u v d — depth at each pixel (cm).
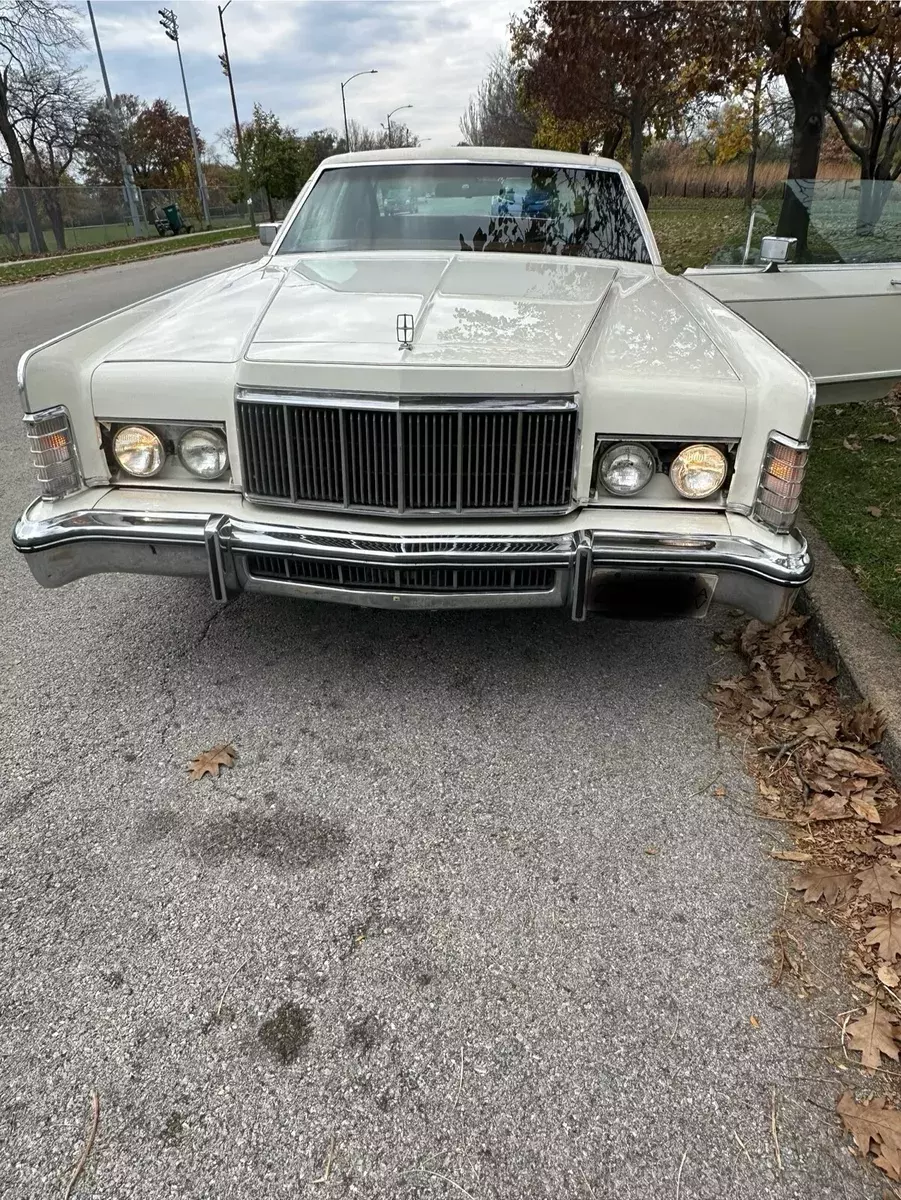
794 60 972
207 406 243
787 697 282
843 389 441
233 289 317
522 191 380
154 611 338
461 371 226
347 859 217
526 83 1869
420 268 331
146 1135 152
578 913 201
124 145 3634
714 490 243
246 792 240
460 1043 169
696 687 293
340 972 184
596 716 276
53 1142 150
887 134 1520
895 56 1030
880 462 466
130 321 291
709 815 233
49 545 248
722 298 372
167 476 256
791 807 236
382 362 229
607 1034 171
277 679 294
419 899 204
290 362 234
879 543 362
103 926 196
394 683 292
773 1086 161
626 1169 147
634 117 1603
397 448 231
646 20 1014
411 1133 152
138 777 245
